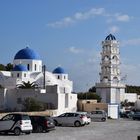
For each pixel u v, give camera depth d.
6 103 67.25
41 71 105.00
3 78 98.00
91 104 80.25
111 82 117.69
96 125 47.84
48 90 69.50
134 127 45.44
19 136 29.66
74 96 74.81
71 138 28.91
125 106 112.38
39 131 34.12
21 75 101.12
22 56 107.00
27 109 63.09
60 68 118.25
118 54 121.00
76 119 43.91
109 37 120.88
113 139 29.03
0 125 30.86
